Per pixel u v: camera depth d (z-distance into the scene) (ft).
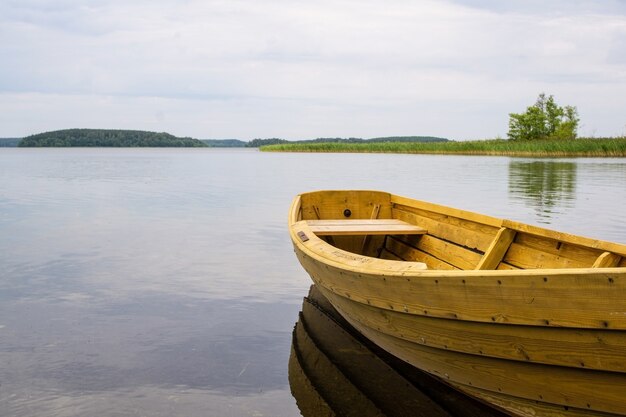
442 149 206.39
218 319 22.36
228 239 38.17
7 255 32.71
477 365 13.43
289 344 19.94
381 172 103.55
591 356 11.05
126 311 23.13
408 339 15.07
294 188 74.23
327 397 15.99
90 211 51.49
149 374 17.33
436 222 23.76
